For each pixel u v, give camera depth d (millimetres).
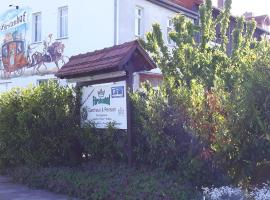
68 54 21516
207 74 11250
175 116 7992
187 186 7449
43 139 10609
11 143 11211
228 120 7250
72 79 10625
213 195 6180
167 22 22594
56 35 22266
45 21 22953
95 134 9875
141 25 21109
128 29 20062
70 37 21422
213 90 8047
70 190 8773
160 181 7738
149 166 8758
